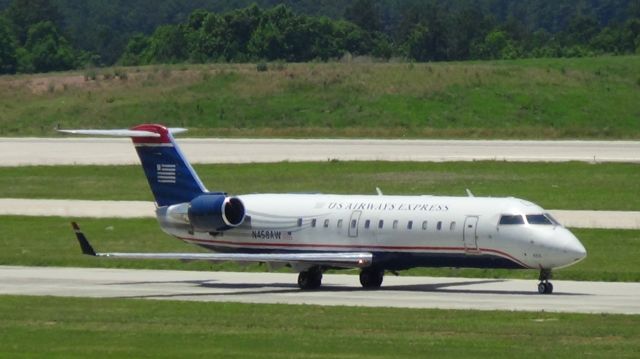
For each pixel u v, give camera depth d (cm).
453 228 15512
